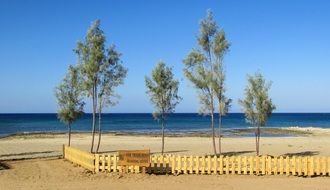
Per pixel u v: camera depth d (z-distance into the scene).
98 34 36.62
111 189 22.72
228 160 27.80
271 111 37.81
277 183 24.64
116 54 37.28
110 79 37.25
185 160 27.83
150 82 37.81
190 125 129.00
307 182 24.95
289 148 47.53
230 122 157.50
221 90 36.47
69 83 40.12
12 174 27.72
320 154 41.41
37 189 22.61
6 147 48.16
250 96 37.91
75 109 40.53
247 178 26.28
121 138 65.81
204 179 25.88
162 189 22.83
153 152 43.28
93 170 28.39
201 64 36.25
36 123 137.38
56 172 28.56
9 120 167.38
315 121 176.62
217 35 36.25
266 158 27.66
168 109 38.03
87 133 82.06
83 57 36.62
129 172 27.94
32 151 43.56
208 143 54.50
